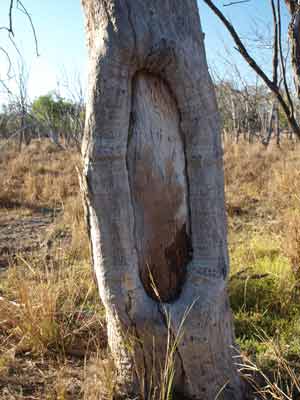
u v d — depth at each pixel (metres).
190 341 2.30
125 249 2.24
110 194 2.20
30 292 3.62
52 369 3.04
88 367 2.98
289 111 3.21
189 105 2.21
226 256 2.35
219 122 2.32
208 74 2.26
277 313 3.87
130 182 2.27
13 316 3.54
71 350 3.31
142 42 2.09
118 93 2.13
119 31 2.09
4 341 3.32
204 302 2.28
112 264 2.26
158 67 2.18
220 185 2.31
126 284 2.26
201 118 2.22
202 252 2.29
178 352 2.32
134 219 2.28
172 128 2.29
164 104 2.26
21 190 11.28
